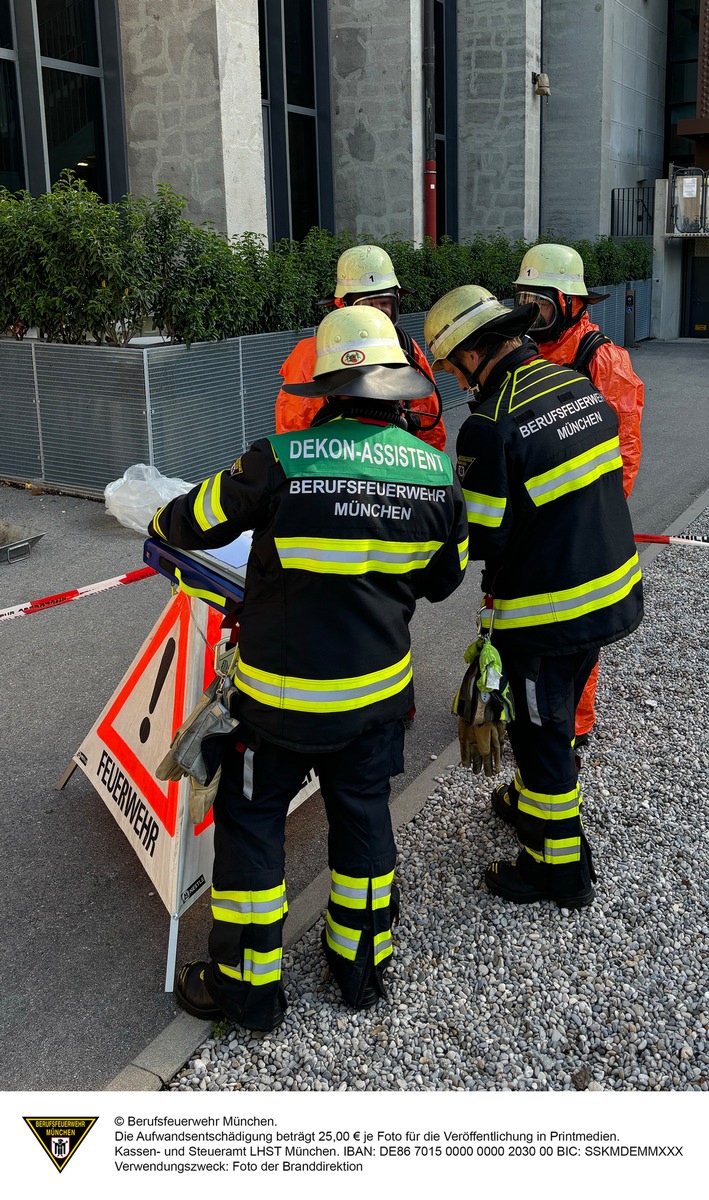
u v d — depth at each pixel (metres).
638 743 4.39
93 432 8.17
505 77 19.19
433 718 4.69
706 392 15.41
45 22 11.40
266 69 14.79
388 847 2.72
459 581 2.67
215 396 8.60
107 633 5.59
